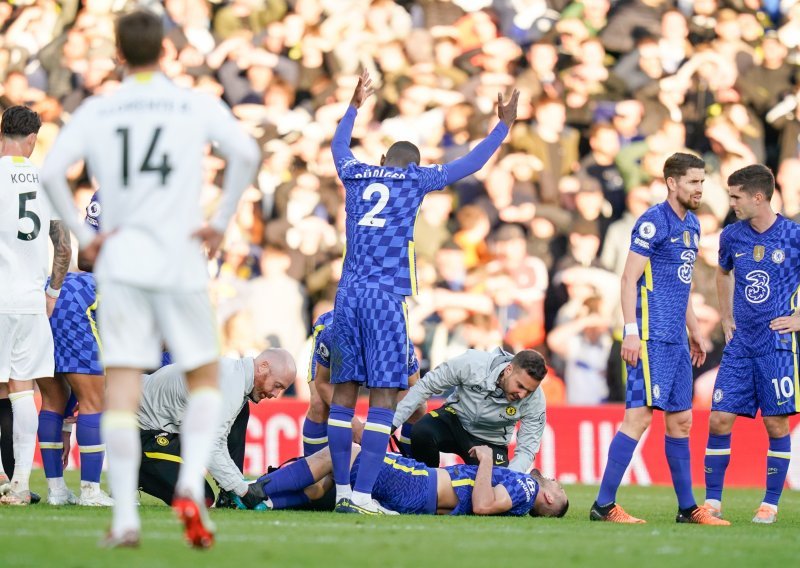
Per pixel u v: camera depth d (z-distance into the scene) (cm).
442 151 5100
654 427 4109
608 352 4691
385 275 2389
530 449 2700
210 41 5284
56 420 2580
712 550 1847
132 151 1550
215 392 1595
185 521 1479
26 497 2498
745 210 2677
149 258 1530
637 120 5144
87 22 5334
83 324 2506
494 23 5384
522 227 4881
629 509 3031
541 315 4744
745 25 5347
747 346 2703
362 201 2422
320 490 2494
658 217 2517
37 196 2511
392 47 5281
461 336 4681
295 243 4838
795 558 1764
